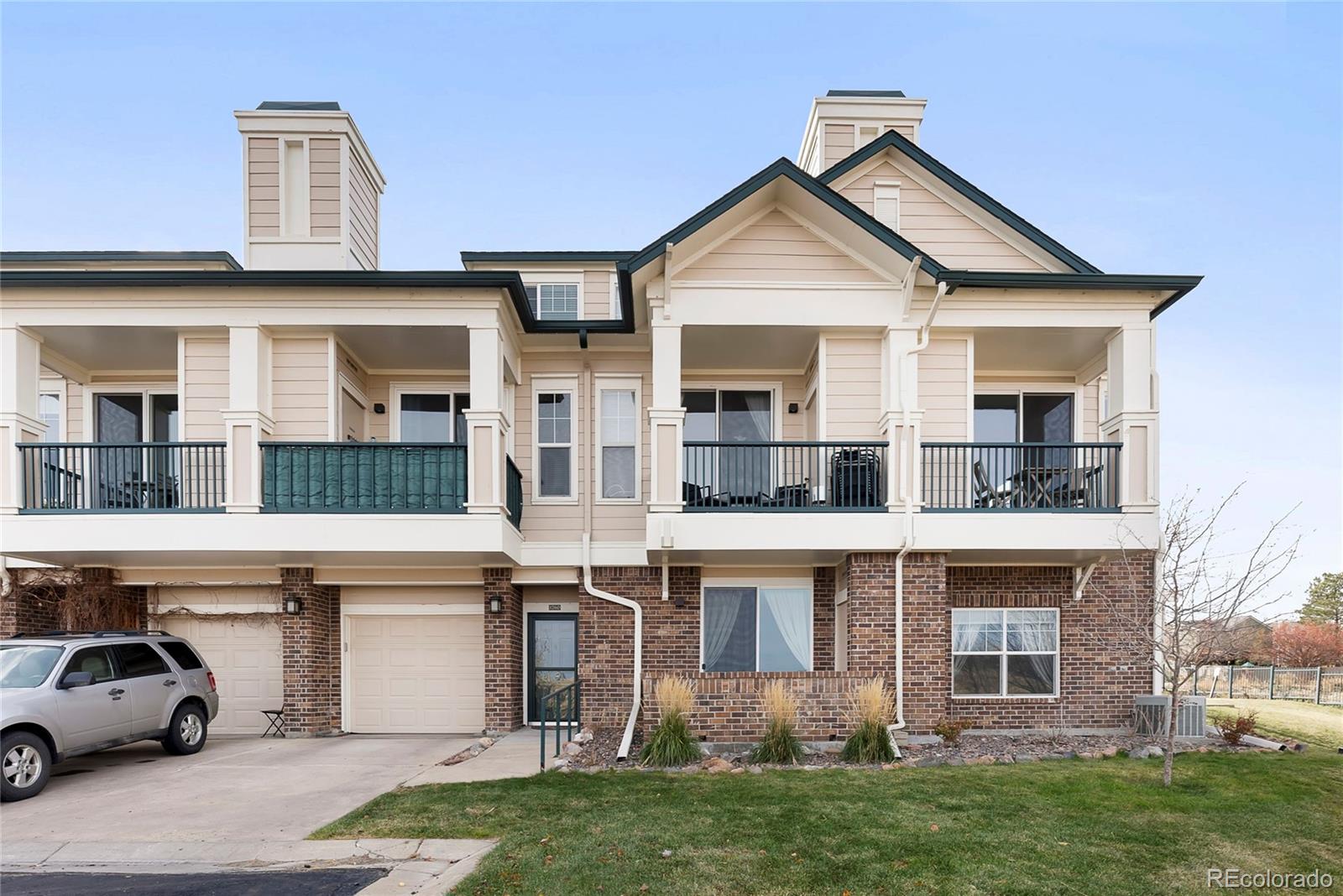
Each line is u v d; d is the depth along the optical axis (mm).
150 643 10055
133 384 12633
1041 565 11430
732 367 12562
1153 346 10945
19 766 7898
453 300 10539
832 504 10508
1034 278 10352
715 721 9781
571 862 5758
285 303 10500
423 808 7141
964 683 11281
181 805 7598
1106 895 5383
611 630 11844
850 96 14328
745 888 5414
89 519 10055
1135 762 9008
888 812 6914
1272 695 20438
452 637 12547
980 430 12695
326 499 10352
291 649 11797
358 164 12781
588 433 12219
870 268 10633
